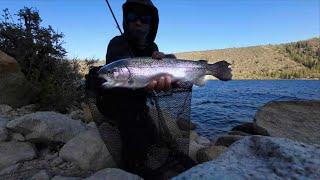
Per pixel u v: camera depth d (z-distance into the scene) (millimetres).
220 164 415
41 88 1526
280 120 1268
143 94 804
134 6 860
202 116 2779
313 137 1151
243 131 1516
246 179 379
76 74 1790
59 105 1517
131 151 800
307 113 1286
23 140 980
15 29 1670
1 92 1427
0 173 812
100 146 855
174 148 821
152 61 756
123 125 800
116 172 710
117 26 932
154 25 913
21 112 1398
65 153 875
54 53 1734
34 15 1738
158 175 794
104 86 737
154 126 819
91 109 836
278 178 382
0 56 1420
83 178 782
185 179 389
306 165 397
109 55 837
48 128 974
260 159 428
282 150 425
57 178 763
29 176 798
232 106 3945
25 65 1652
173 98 817
